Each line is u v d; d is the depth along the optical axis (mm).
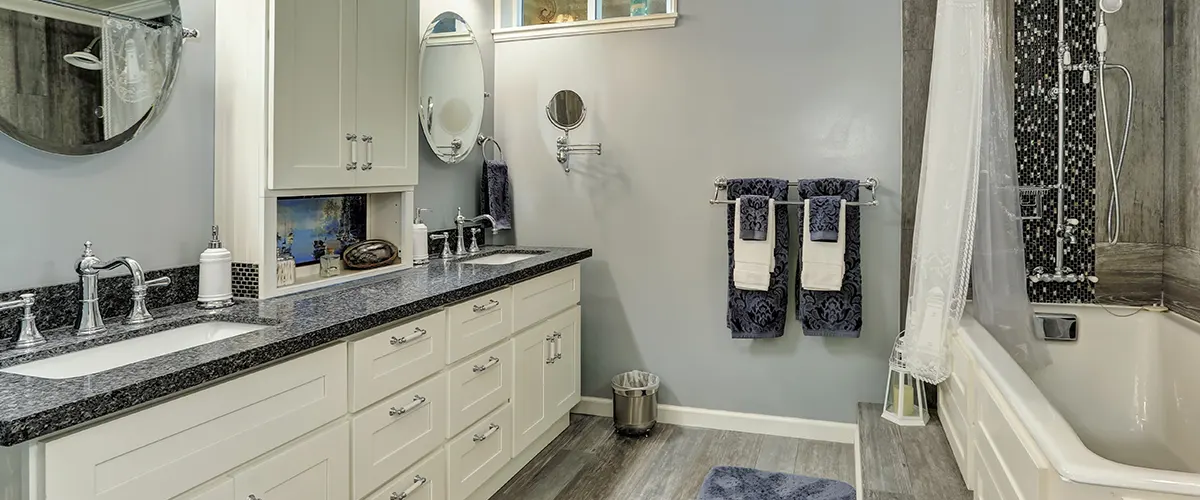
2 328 1640
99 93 1839
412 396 2168
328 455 1821
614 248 3680
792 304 3424
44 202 1744
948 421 2699
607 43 3621
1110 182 3002
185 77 2107
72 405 1177
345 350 1878
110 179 1902
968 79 2400
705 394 3590
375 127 2615
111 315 1888
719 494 2791
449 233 3414
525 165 3795
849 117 3281
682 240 3562
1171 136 2881
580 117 3635
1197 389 2465
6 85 1637
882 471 2436
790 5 3342
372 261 2711
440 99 3217
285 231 2510
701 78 3484
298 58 2238
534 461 3125
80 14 1786
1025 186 3084
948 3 2436
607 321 3719
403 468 2129
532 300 2980
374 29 2596
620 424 3434
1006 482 1806
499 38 3781
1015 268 2721
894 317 3285
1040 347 2863
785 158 3379
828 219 3121
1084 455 1479
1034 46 3041
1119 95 2975
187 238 2135
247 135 2166
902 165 3229
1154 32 2926
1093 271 3037
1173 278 2842
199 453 1446
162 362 1430
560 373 3279
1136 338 2889
